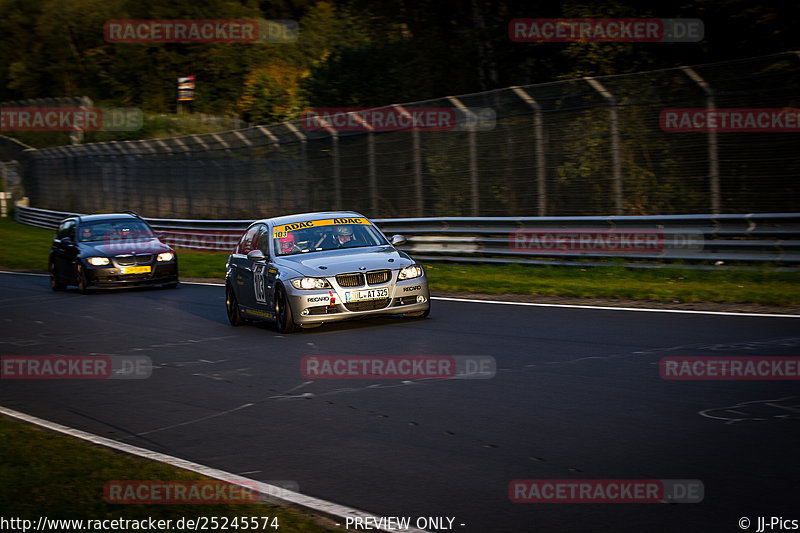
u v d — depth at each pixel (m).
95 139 171.12
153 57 185.88
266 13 197.25
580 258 48.12
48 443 18.50
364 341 29.30
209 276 63.78
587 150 51.16
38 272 75.38
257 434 18.52
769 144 43.19
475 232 54.12
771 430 16.28
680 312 31.97
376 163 64.94
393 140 63.09
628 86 48.56
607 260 46.94
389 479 14.85
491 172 56.50
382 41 90.94
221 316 40.22
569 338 27.83
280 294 32.00
